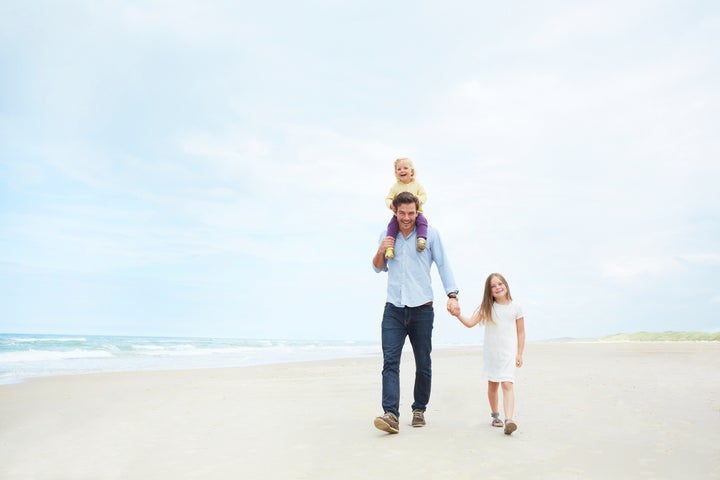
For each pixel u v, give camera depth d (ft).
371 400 21.67
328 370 38.93
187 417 18.06
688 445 12.81
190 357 66.28
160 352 82.33
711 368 33.37
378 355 72.02
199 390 25.85
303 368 41.47
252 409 19.54
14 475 11.37
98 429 16.21
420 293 15.44
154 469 11.62
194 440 14.43
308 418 17.46
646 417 16.51
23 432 15.88
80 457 12.81
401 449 12.71
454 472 10.68
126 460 12.44
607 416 16.74
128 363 52.21
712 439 13.46
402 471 10.83
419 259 15.65
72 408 20.47
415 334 15.62
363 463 11.51
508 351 15.31
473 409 18.75
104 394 24.70
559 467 10.94
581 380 26.48
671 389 22.79
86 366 47.01
